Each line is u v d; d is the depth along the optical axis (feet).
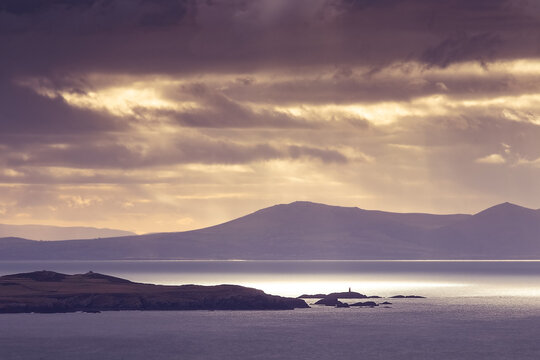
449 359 566.36
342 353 588.09
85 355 578.25
